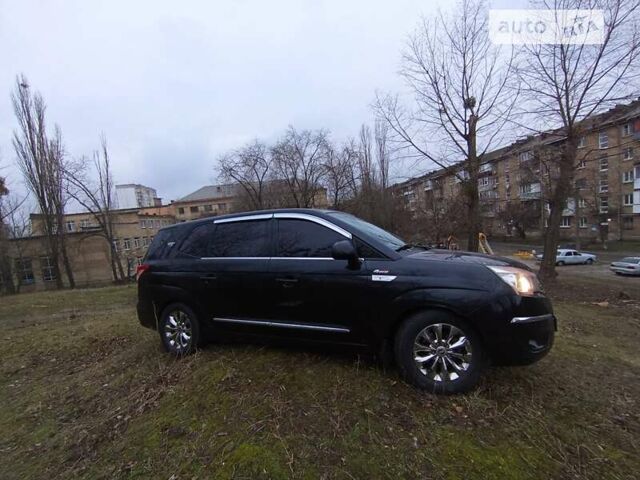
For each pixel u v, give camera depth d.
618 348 5.19
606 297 11.06
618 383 3.48
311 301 3.46
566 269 31.30
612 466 2.33
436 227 21.36
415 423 2.70
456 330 2.96
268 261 3.73
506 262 3.20
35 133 28.55
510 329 2.81
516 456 2.38
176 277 4.28
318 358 3.71
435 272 3.05
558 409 2.91
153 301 4.50
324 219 3.61
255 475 2.35
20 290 34.97
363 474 2.29
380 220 28.86
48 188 29.38
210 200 75.94
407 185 26.55
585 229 46.00
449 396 2.96
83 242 39.50
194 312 4.22
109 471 2.59
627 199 40.69
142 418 3.15
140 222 53.62
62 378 4.50
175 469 2.50
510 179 51.22
